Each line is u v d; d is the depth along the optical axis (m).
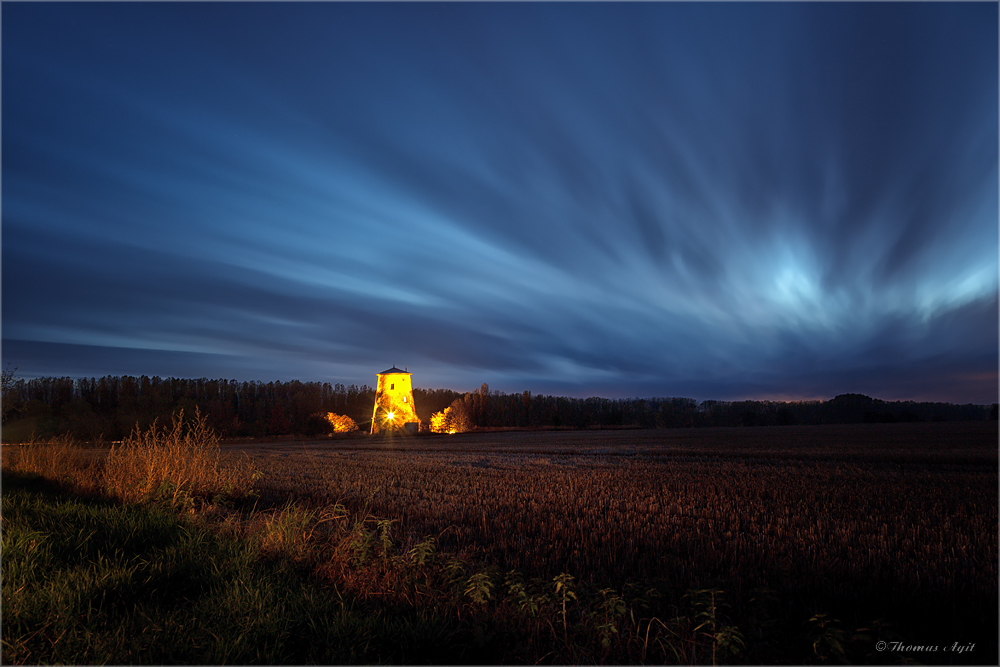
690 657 4.75
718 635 4.62
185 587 5.89
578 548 9.11
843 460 26.83
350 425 78.50
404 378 79.94
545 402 132.62
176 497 11.28
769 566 7.98
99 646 4.25
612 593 6.31
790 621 6.00
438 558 7.63
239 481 14.62
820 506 13.59
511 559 8.38
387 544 7.38
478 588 5.58
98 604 5.20
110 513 8.75
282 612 5.20
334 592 6.05
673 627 5.27
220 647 4.36
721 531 10.56
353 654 4.47
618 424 112.12
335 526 9.08
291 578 6.34
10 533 6.87
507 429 92.31
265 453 38.41
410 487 17.72
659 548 9.12
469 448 44.31
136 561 6.53
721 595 6.63
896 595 6.80
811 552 8.91
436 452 39.50
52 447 16.00
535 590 6.32
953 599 6.65
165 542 7.61
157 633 4.57
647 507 13.38
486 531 10.56
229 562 6.67
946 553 8.95
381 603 5.86
